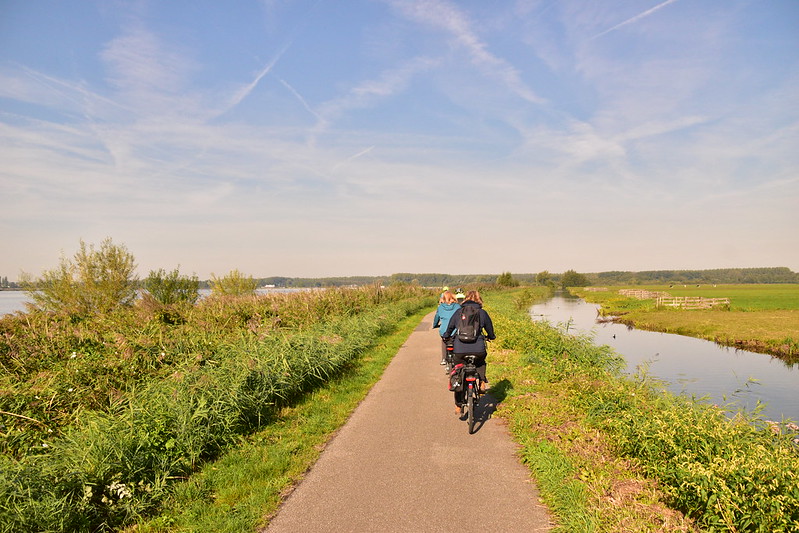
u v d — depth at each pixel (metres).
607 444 5.54
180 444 5.23
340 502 4.32
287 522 3.98
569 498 4.20
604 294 89.06
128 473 4.56
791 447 4.71
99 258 21.08
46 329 9.52
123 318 12.34
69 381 7.06
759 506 3.50
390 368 11.20
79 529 3.90
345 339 12.46
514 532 3.76
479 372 6.81
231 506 4.31
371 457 5.46
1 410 5.93
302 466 5.18
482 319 6.71
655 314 38.84
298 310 16.02
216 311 14.10
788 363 17.39
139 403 5.98
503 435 6.22
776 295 72.75
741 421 5.13
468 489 4.56
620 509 4.04
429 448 5.73
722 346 21.83
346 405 7.76
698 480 3.95
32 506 3.77
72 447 4.79
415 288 41.12
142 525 4.05
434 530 3.80
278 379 7.58
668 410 5.61
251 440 6.07
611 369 10.45
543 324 15.24
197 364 7.96
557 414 6.81
